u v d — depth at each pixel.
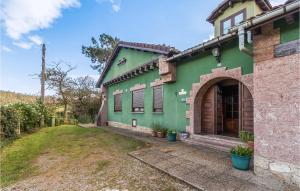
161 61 8.89
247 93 6.48
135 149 7.23
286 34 3.86
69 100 20.31
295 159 3.65
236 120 7.82
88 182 4.65
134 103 12.20
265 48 4.19
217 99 7.86
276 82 3.97
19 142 9.41
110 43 24.91
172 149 6.74
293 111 3.69
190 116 7.81
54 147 8.30
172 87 8.82
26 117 12.25
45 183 4.74
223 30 9.30
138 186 4.31
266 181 4.05
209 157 5.71
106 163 5.91
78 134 11.16
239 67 5.97
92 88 21.03
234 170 4.70
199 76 7.39
